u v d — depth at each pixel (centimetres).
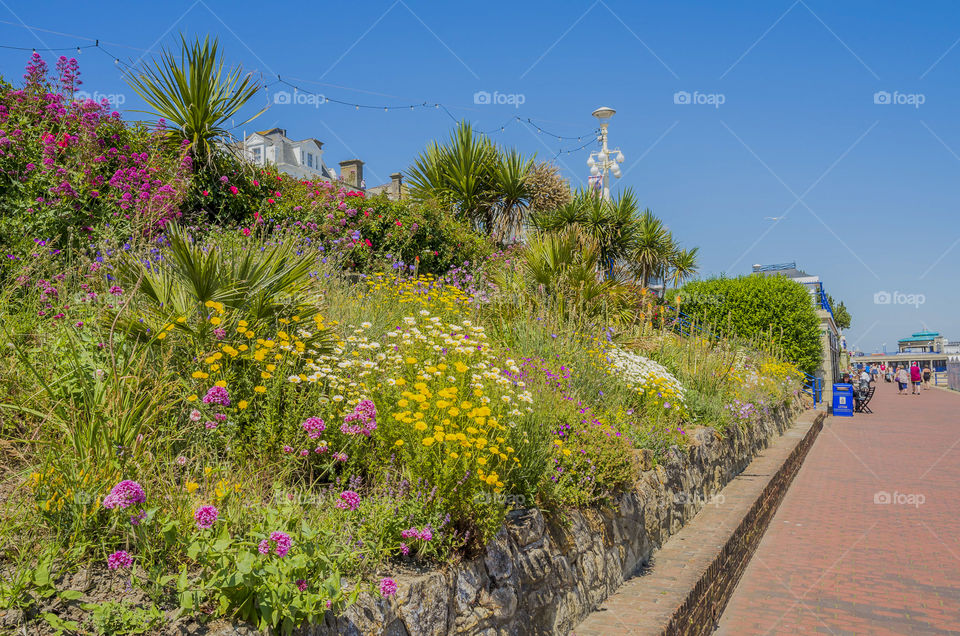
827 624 551
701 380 1051
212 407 353
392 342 498
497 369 450
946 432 1856
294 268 467
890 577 660
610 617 430
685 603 460
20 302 450
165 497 271
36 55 692
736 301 2356
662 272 2119
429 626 290
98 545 235
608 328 953
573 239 1111
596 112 2055
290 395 367
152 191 586
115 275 437
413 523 322
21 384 336
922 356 11675
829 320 2673
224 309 416
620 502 528
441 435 335
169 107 859
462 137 1772
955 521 864
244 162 919
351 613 256
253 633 221
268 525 259
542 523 410
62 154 643
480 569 338
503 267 1183
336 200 996
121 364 355
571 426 525
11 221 546
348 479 356
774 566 706
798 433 1535
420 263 1167
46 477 254
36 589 209
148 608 216
